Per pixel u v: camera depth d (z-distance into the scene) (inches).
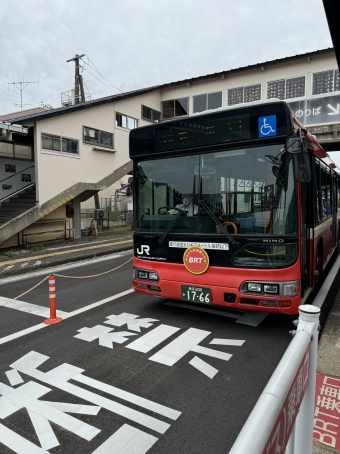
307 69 672.4
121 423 115.7
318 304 229.1
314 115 672.4
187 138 195.0
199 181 191.8
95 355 167.8
